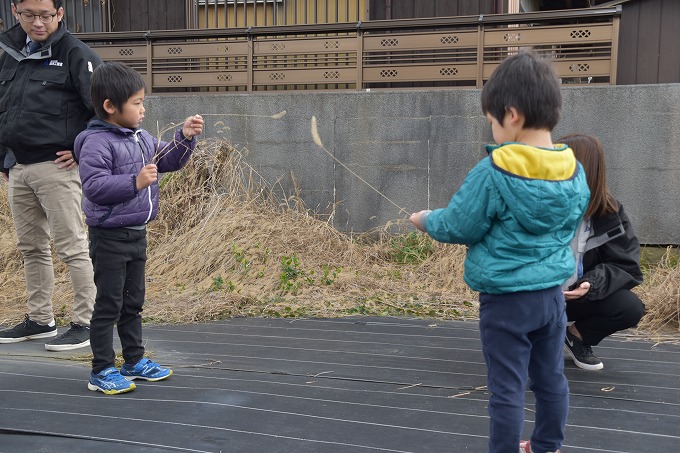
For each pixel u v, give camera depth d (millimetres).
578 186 2041
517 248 1991
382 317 4480
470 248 2111
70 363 3459
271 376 3207
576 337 3307
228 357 3555
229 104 6863
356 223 6586
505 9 7938
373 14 8141
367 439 2430
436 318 4445
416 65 6656
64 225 3680
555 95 1977
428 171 6391
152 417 2635
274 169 6762
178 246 5863
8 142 3600
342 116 6562
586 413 2701
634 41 6320
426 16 8008
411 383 3092
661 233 5867
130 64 7465
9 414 2666
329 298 4914
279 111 6719
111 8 8898
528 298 2002
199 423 2572
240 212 6168
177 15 8750
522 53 2045
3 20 8734
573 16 6172
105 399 2850
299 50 6945
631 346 3725
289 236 5977
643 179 5883
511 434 1984
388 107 6445
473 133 6254
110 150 2838
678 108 5750
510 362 2021
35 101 3551
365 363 3426
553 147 2045
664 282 4512
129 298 3045
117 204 2832
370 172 6527
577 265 3086
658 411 2730
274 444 2379
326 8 8195
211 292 5020
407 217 6465
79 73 3545
